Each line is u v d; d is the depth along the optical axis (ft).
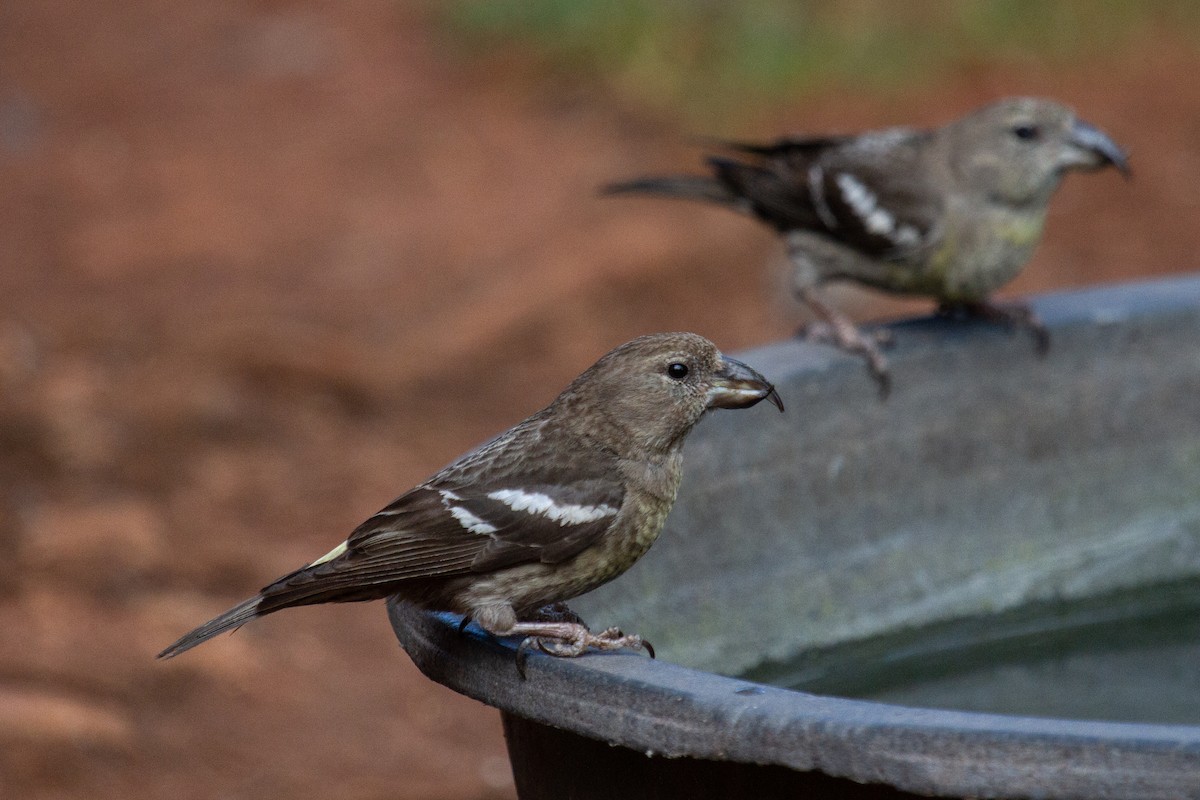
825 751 13.65
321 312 56.54
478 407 51.16
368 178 66.44
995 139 30.37
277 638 40.34
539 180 64.59
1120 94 66.54
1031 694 23.02
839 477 23.90
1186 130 64.08
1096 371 25.63
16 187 67.82
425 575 18.17
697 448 22.18
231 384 51.67
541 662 15.80
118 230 63.46
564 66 72.18
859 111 65.62
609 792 16.24
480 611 17.85
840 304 54.03
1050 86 66.95
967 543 24.88
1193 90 66.64
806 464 23.52
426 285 58.03
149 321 55.88
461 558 18.22
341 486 46.60
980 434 25.05
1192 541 25.90
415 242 61.05
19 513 43.93
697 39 70.69
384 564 18.12
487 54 75.10
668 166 63.82
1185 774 12.48
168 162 69.15
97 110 74.74
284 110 73.31
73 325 55.52
